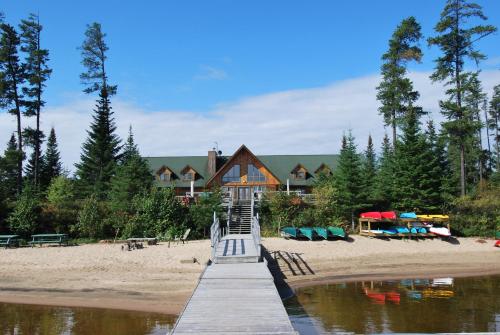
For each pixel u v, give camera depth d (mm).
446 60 48719
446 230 36562
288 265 29469
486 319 18734
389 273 29391
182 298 21500
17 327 17422
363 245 34250
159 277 24547
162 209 35812
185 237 33219
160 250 29188
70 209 36312
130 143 55969
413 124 43938
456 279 28141
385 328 17344
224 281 17391
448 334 12609
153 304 20641
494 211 40531
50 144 74938
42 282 23750
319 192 40219
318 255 31516
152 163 61562
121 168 44094
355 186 39156
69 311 19625
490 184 54094
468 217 40156
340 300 22328
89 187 49625
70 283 23625
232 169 55562
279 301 14414
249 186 55094
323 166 59469
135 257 27547
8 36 49531
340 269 29672
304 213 38562
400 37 52281
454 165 71375
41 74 51562
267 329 11656
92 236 34188
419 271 30109
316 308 20656
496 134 81062
